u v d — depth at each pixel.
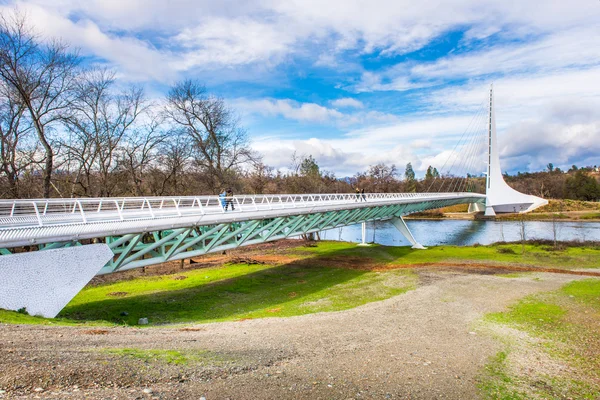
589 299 18.33
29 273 11.00
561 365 10.34
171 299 18.64
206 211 17.92
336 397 7.44
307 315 15.39
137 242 14.73
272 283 22.86
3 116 22.86
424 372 9.30
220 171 34.62
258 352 10.00
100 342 9.27
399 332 12.86
